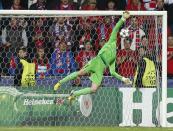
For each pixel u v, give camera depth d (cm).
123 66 3400
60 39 3419
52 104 3241
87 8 4172
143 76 3375
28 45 3400
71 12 3319
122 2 4278
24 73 3309
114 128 3033
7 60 3372
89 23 3434
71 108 3247
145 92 3369
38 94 3250
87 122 3284
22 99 3228
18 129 2872
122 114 3338
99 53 3189
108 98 3328
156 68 3403
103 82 3334
